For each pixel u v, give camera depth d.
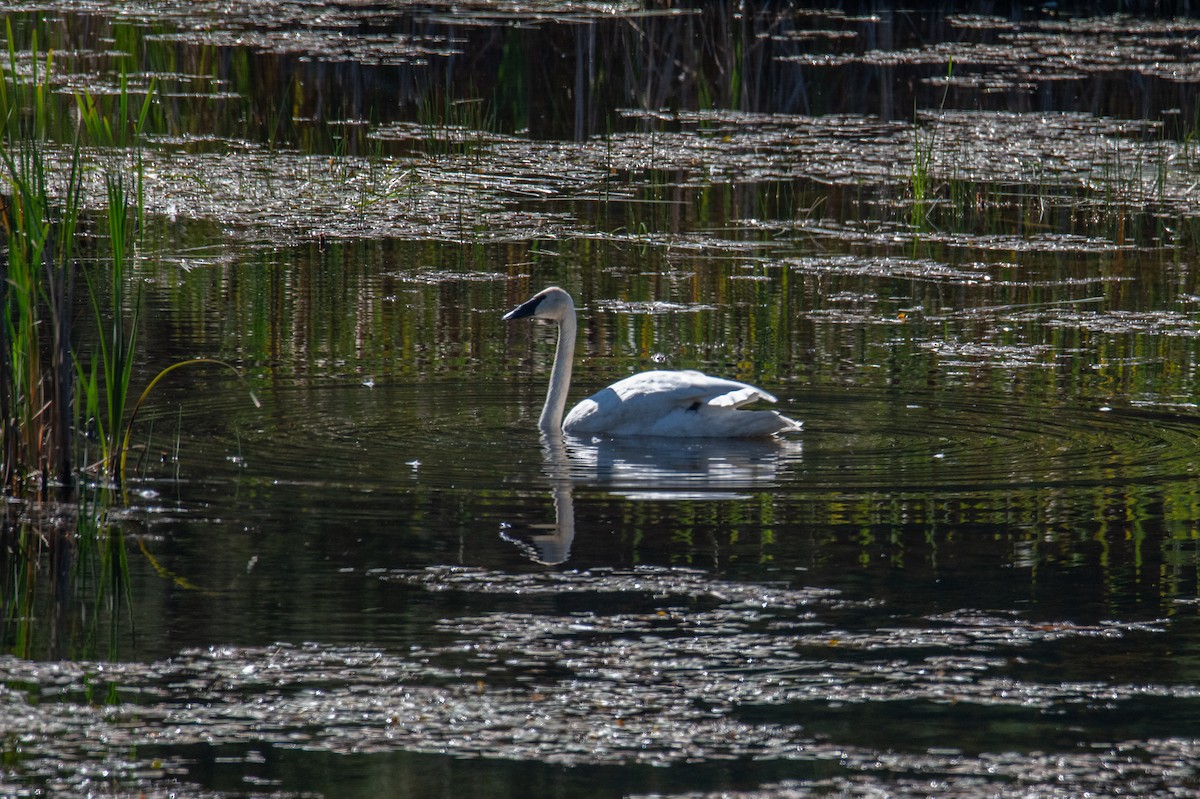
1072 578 10.35
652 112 30.86
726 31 35.62
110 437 12.21
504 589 9.98
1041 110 32.44
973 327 18.34
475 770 7.59
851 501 12.02
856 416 14.71
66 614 9.48
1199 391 15.54
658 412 14.12
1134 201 25.55
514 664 8.81
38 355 12.05
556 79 34.06
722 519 11.54
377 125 29.91
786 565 10.52
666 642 9.16
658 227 23.56
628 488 12.34
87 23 37.31
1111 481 12.59
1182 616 9.68
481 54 35.59
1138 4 43.06
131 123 28.55
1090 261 21.98
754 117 31.83
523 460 13.17
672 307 19.19
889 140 29.52
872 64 35.41
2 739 7.84
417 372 16.06
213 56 34.41
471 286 20.00
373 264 20.98
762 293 19.95
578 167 27.36
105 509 11.45
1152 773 7.66
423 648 9.02
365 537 10.95
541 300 14.46
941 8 42.66
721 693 8.49
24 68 31.31
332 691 8.44
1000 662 8.97
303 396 14.95
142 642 9.07
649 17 39.19
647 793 7.40
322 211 23.91
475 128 30.08
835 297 19.78
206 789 7.37
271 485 12.16
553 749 7.82
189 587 9.93
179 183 25.00
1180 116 31.98
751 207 25.08
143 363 15.81
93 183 24.09
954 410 14.87
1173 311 19.16
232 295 19.00
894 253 22.42
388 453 13.21
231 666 8.74
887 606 9.80
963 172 26.83
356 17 40.03
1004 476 12.73
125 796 7.30
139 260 20.58
